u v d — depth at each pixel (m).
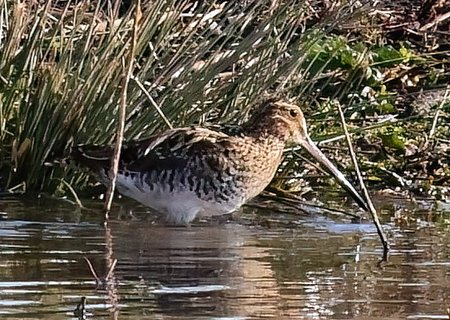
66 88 11.98
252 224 11.17
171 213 11.12
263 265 9.16
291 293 8.21
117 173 11.16
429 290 8.40
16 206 11.37
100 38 12.36
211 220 11.33
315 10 14.48
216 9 12.84
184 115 12.05
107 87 11.83
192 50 12.23
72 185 12.06
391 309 7.84
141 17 11.86
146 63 11.91
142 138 11.76
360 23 15.77
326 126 13.72
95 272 8.71
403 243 10.28
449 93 15.38
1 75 12.20
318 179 13.07
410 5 17.62
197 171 11.00
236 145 11.19
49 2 12.12
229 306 7.79
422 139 14.43
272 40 12.20
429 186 13.33
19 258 9.12
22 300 7.79
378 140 14.24
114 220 11.04
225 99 12.37
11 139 12.31
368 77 15.20
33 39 12.08
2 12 12.40
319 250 9.86
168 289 8.22
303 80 13.33
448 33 17.09
